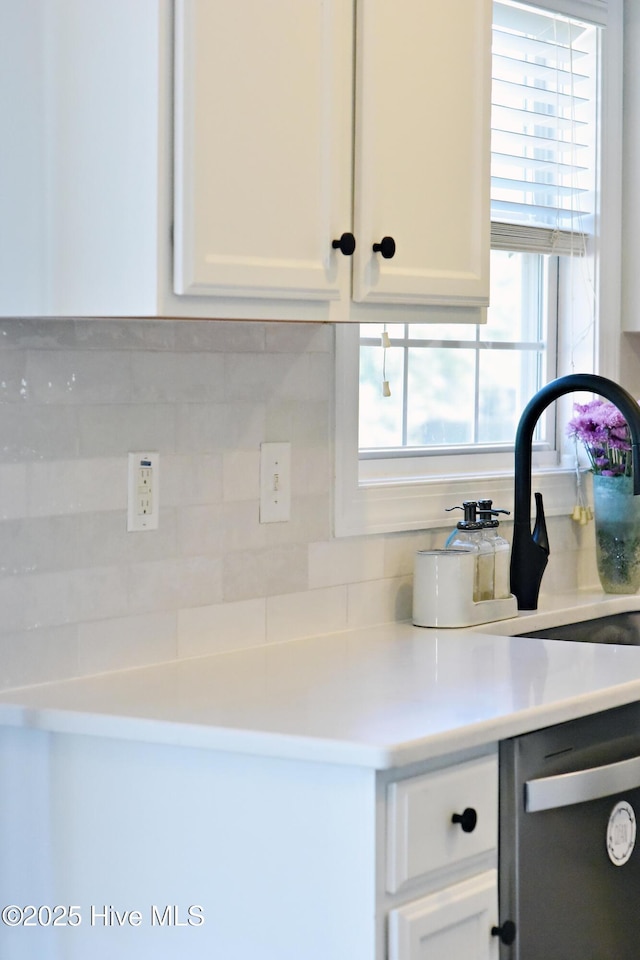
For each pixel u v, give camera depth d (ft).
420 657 6.53
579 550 9.19
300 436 7.03
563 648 6.79
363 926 4.77
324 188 5.43
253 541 6.79
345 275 5.60
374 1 5.63
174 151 4.80
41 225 5.26
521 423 7.93
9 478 5.61
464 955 5.21
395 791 4.80
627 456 8.54
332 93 5.45
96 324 5.92
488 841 5.32
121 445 6.08
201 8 4.82
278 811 4.96
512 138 8.62
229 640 6.70
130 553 6.15
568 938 5.73
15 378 5.60
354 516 7.34
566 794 5.56
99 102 4.97
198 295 4.92
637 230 9.32
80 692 5.70
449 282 6.12
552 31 8.88
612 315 9.33
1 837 5.73
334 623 7.30
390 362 8.20
